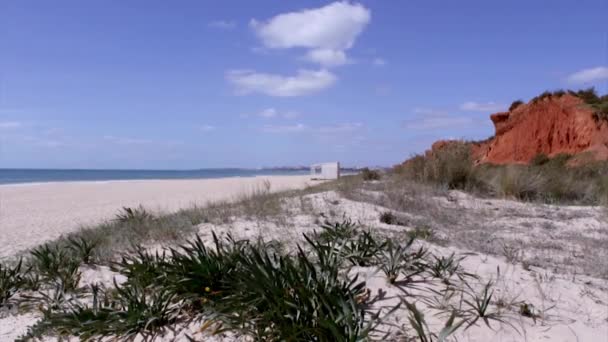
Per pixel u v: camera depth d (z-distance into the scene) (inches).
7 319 138.6
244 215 284.4
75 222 480.4
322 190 460.8
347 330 97.7
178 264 137.9
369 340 91.2
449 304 116.3
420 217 284.7
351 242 160.2
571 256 185.5
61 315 123.2
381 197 351.6
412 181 454.3
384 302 118.3
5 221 495.2
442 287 129.0
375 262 151.3
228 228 238.8
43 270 181.0
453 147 496.4
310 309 102.6
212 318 111.7
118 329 114.8
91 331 115.5
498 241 211.6
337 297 104.7
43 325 121.7
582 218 294.2
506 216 299.7
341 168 1568.7
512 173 411.8
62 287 153.2
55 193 1008.9
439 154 485.1
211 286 127.9
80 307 125.6
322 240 184.1
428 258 158.2
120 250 215.0
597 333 102.0
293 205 321.1
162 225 258.7
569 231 247.4
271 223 249.0
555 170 485.1
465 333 101.3
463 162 460.8
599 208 334.0
